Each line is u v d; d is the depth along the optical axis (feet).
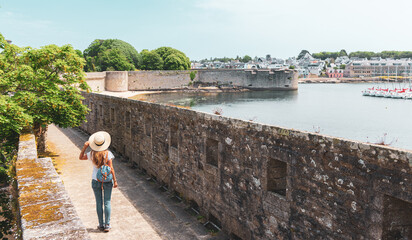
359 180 15.03
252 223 21.99
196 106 237.25
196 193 28.66
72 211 12.01
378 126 162.50
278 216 19.75
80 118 49.24
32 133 37.40
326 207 16.71
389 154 13.66
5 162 40.88
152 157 37.47
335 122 173.78
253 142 21.50
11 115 36.76
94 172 22.70
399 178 13.30
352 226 15.44
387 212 14.19
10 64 46.78
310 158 17.46
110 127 53.57
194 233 24.59
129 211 27.99
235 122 23.11
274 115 197.26
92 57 362.53
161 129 34.88
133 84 332.19
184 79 355.15
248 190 22.26
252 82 376.89
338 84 617.21
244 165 22.52
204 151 27.12
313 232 17.51
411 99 306.35
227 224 24.54
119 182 36.32
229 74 371.15
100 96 58.54
